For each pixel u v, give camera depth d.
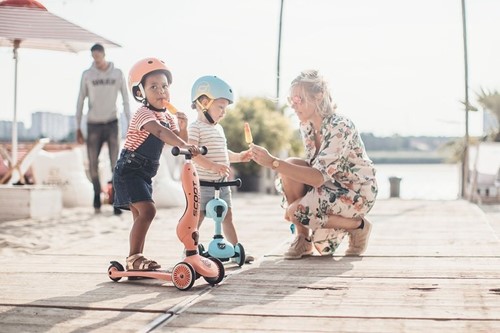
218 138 3.92
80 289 3.22
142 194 3.48
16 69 7.64
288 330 2.48
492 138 11.88
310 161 4.09
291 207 4.03
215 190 3.78
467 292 3.05
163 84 3.52
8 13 6.71
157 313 2.74
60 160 8.32
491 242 4.58
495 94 11.97
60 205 7.14
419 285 3.20
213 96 3.89
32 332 2.50
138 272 3.35
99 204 7.53
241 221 6.25
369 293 3.05
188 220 3.25
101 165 9.16
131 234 3.49
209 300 2.95
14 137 7.68
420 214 6.67
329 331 2.46
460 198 9.31
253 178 11.26
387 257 4.02
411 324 2.55
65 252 4.39
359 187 4.01
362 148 4.05
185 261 3.23
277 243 4.77
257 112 11.84
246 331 2.47
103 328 2.54
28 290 3.20
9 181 7.74
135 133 3.47
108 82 7.25
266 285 3.24
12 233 5.61
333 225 4.00
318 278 3.39
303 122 4.09
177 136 3.36
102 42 6.93
